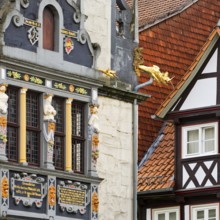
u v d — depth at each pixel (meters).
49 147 50.78
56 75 51.31
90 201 52.03
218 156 56.41
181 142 57.47
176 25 63.31
